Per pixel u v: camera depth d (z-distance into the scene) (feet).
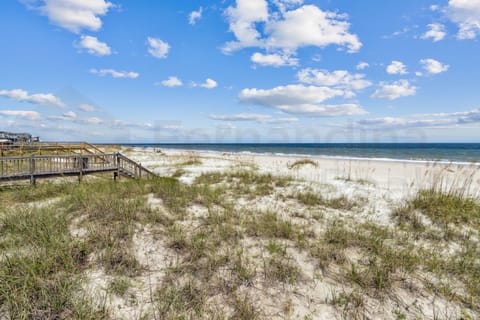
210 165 56.44
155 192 21.67
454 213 17.17
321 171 44.91
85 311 7.60
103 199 16.66
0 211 15.57
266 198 21.91
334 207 19.58
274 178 31.53
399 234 14.34
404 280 9.77
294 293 9.02
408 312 8.28
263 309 8.23
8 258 9.44
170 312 7.86
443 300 8.84
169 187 22.63
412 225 15.75
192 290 8.79
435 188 23.18
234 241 12.60
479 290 9.35
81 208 15.52
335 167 54.75
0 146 39.81
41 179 28.89
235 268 10.25
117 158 33.24
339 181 31.42
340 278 9.89
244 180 30.37
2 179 23.80
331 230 13.96
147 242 11.96
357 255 11.64
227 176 33.86
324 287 9.37
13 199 19.98
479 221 16.16
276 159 81.82
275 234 13.53
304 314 8.09
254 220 15.35
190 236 12.71
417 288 9.37
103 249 10.87
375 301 8.68
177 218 15.16
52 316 7.48
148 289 8.99
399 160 75.56
